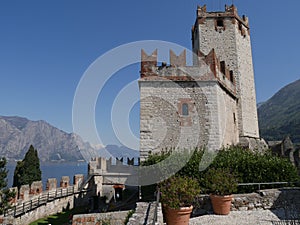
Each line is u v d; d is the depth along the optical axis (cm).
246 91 2514
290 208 1126
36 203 2300
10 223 1720
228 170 1231
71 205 2856
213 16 2597
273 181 1351
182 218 930
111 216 1149
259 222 1005
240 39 2623
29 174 3153
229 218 1067
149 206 935
